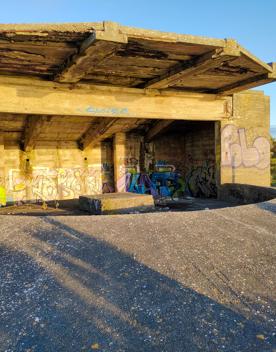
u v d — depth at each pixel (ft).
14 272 14.39
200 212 23.21
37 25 20.40
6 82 31.40
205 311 12.05
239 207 25.26
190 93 39.34
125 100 36.68
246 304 12.58
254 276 14.78
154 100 38.14
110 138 53.31
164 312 11.91
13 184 46.78
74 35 21.52
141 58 26.71
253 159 44.37
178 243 17.57
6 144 46.34
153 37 22.31
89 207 34.99
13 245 16.84
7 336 10.57
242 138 43.47
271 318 11.70
